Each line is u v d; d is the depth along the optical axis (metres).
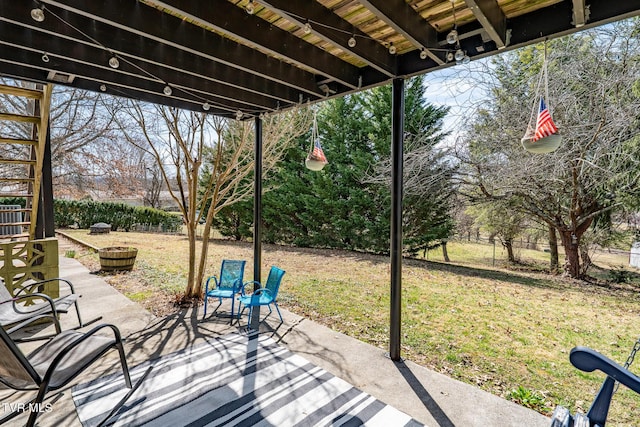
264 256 8.67
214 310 3.97
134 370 2.54
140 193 14.76
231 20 1.98
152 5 2.04
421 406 2.14
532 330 3.77
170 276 5.82
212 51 2.38
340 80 2.80
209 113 3.92
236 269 4.13
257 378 2.46
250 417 2.02
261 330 3.40
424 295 5.16
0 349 1.62
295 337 3.23
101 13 1.81
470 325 3.89
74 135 9.04
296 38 2.41
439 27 2.19
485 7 1.74
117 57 2.49
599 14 1.79
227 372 2.54
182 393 2.26
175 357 2.77
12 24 2.14
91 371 2.52
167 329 3.38
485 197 6.94
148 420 1.97
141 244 10.15
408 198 7.97
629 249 6.11
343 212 9.61
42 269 3.73
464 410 2.10
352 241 9.57
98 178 11.66
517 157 5.84
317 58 2.58
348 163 9.70
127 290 4.83
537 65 5.49
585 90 5.04
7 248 3.50
